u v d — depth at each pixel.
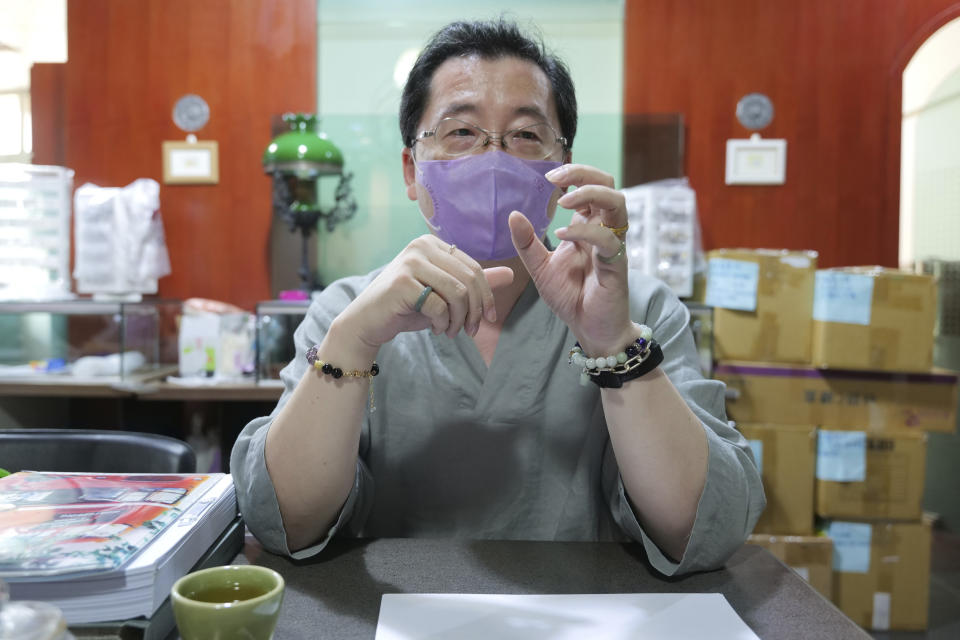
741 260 2.39
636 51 3.11
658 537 0.86
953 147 3.54
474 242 1.04
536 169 1.03
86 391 2.60
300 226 2.94
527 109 1.02
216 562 0.76
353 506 0.93
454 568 0.79
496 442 1.04
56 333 3.01
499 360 1.04
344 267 3.15
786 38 3.12
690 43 3.12
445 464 1.05
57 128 3.17
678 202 2.80
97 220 2.86
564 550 0.85
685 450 0.81
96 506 0.75
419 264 0.79
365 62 3.11
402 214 3.13
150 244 2.96
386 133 3.12
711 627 0.64
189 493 0.81
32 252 2.80
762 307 2.39
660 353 0.82
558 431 1.05
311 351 0.85
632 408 0.82
